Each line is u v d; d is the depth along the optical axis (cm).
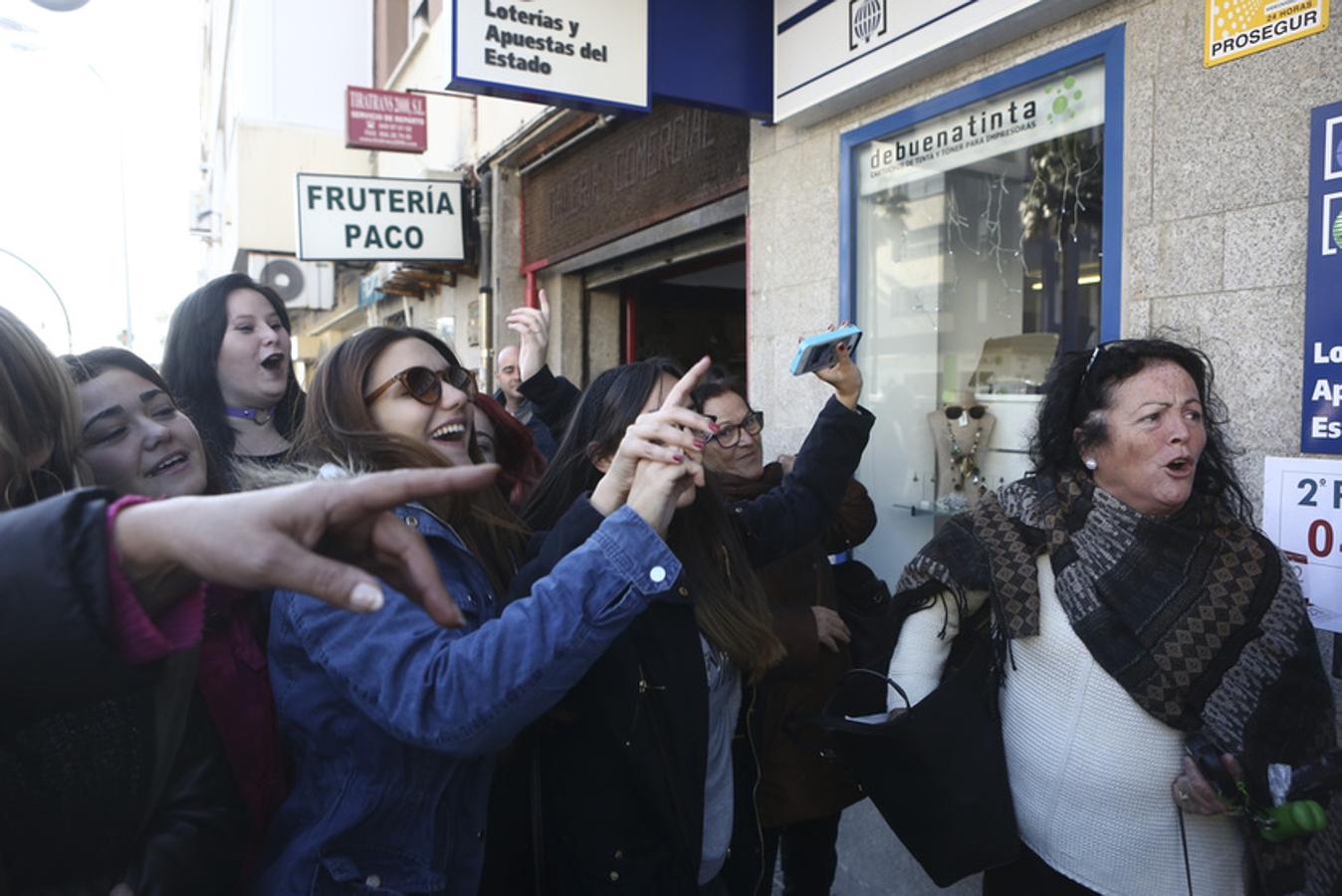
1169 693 137
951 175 284
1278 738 135
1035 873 155
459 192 675
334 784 114
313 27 1135
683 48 321
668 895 145
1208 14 205
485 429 192
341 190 645
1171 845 142
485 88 297
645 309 628
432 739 102
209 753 107
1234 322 202
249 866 115
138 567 58
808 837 230
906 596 167
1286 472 190
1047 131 252
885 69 278
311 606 110
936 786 148
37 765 88
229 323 225
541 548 134
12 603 55
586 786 145
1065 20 238
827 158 325
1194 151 209
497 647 102
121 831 95
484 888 148
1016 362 270
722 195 415
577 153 567
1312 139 184
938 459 300
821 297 329
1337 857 140
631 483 125
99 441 123
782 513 189
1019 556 152
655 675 144
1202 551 144
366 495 59
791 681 205
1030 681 151
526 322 288
